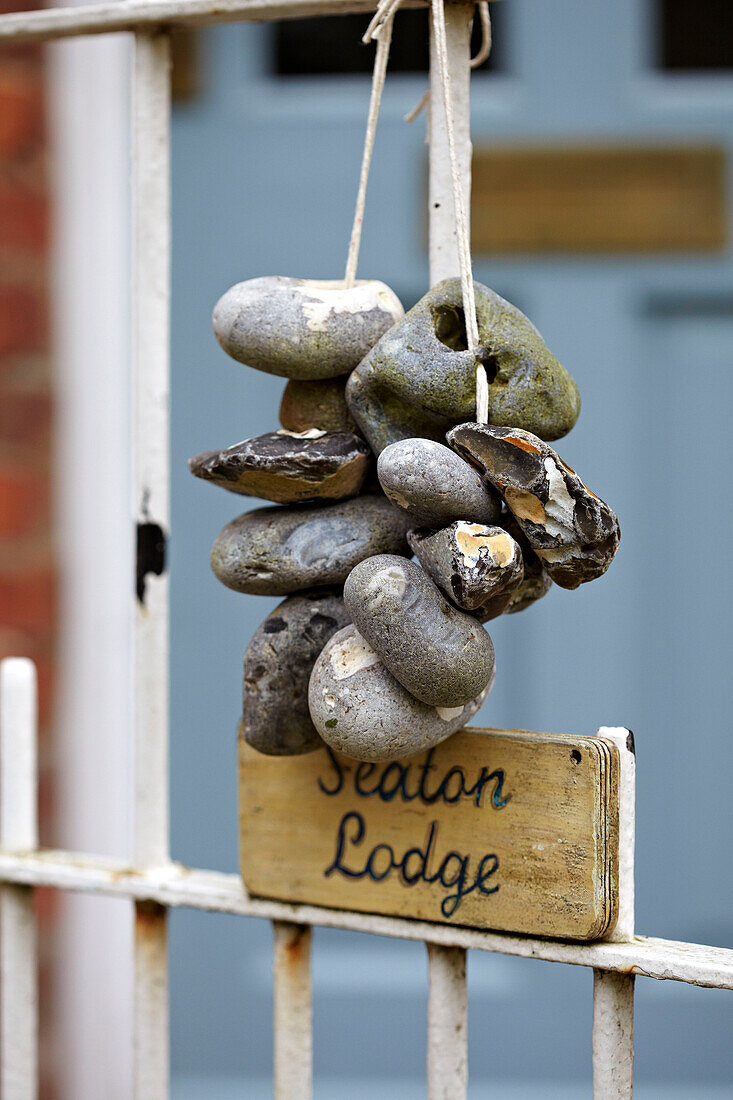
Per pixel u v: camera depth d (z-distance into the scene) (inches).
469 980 85.8
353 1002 86.7
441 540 48.1
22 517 80.8
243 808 53.6
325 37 84.7
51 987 81.7
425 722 49.0
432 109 52.7
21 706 58.5
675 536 84.1
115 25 55.3
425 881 51.5
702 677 83.9
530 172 83.2
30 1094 57.9
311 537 50.5
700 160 82.4
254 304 50.4
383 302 50.9
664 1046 85.5
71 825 82.0
